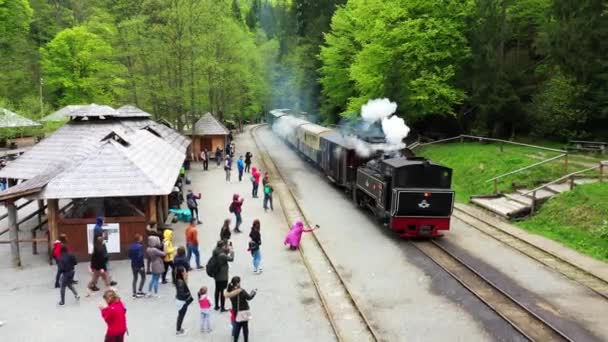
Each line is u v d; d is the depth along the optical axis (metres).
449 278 14.92
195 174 35.62
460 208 23.44
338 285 14.51
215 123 44.22
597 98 27.31
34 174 19.73
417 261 16.58
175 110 43.50
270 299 13.51
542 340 10.87
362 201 24.33
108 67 51.12
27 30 56.16
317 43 58.50
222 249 12.81
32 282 15.03
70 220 16.66
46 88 59.81
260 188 30.17
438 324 11.84
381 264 16.30
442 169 18.67
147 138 24.28
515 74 32.75
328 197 27.64
